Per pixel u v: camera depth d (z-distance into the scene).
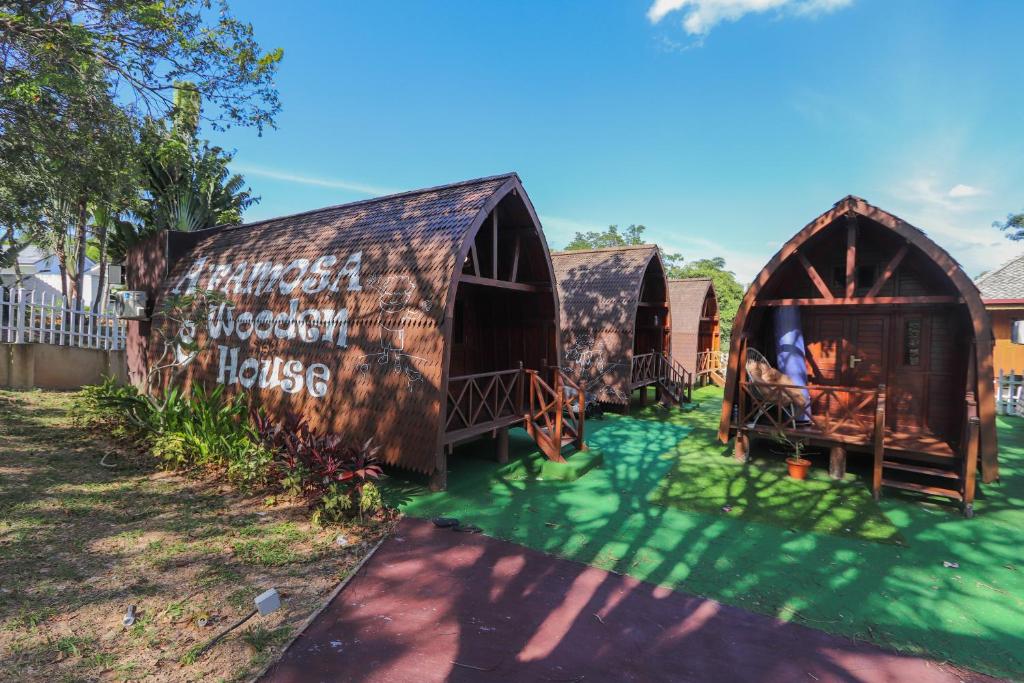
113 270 19.86
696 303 21.25
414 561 5.30
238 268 10.08
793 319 9.56
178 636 3.86
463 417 7.87
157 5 9.61
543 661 3.76
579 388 9.54
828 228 8.50
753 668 3.75
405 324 7.33
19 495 6.17
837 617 4.45
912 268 8.93
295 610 4.29
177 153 12.73
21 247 19.33
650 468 8.97
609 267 15.93
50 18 9.45
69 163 10.84
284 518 6.14
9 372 12.01
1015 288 17.80
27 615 3.96
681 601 4.65
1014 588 4.98
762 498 7.44
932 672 3.76
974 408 7.02
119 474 7.29
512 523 6.37
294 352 8.46
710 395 18.53
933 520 6.68
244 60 10.97
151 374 9.84
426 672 3.60
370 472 6.38
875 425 7.49
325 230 9.52
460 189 8.52
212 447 7.76
